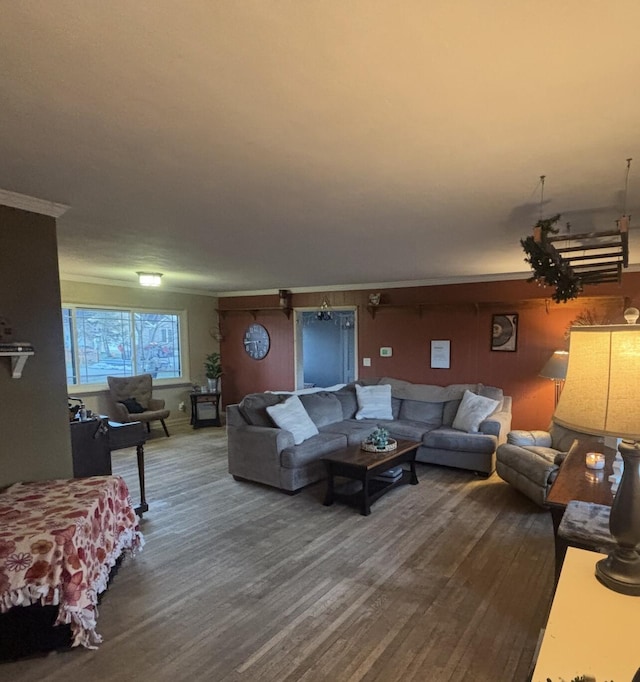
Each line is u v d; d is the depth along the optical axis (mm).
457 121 1585
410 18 1048
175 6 1001
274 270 5258
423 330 6059
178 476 4715
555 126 1625
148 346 7074
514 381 5430
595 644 1016
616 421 1147
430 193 2398
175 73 1278
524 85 1350
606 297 4801
